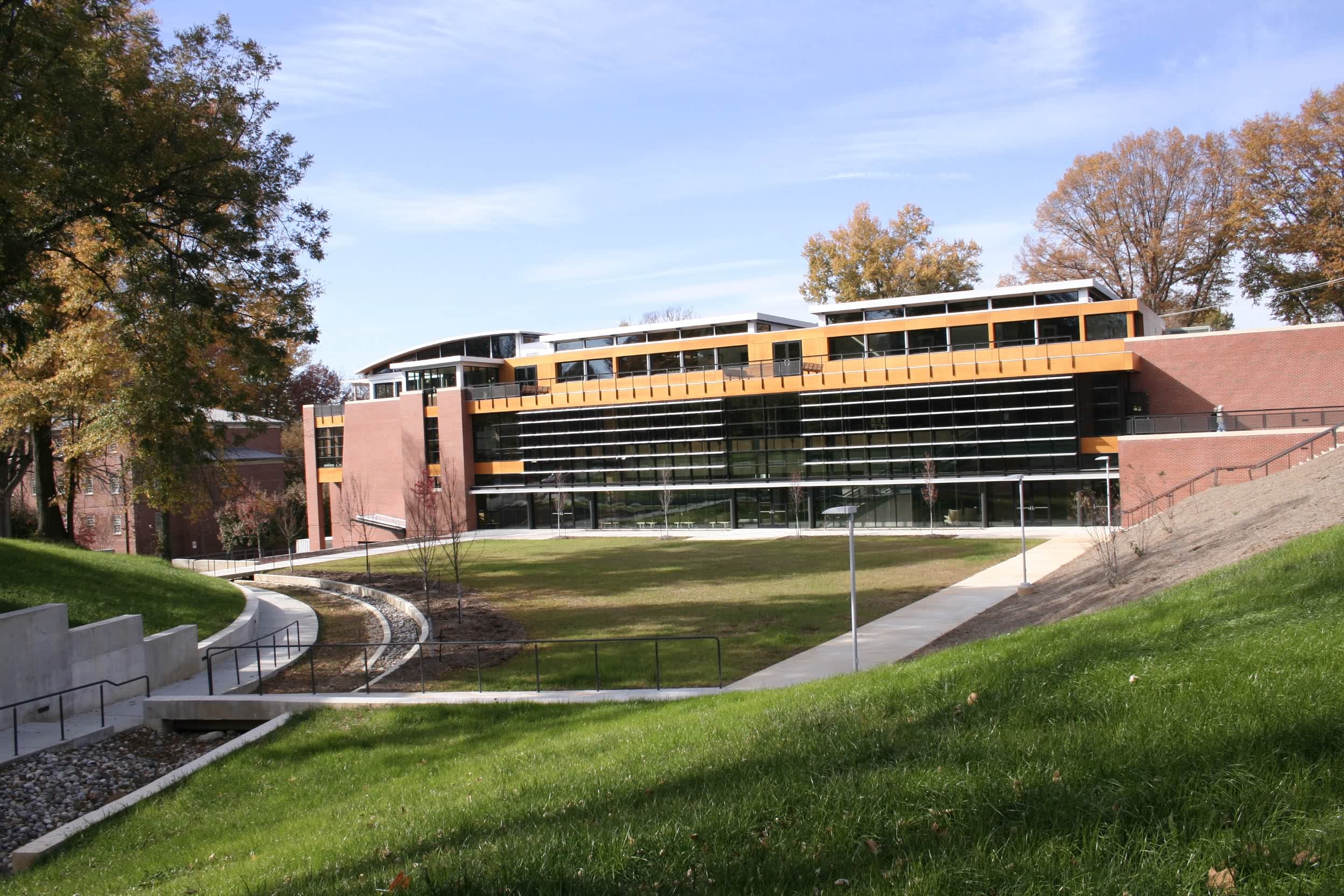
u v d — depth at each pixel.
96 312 31.28
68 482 44.38
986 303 54.72
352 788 13.65
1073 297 53.38
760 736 9.97
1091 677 9.07
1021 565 35.91
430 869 6.84
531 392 68.00
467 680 21.02
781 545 49.56
